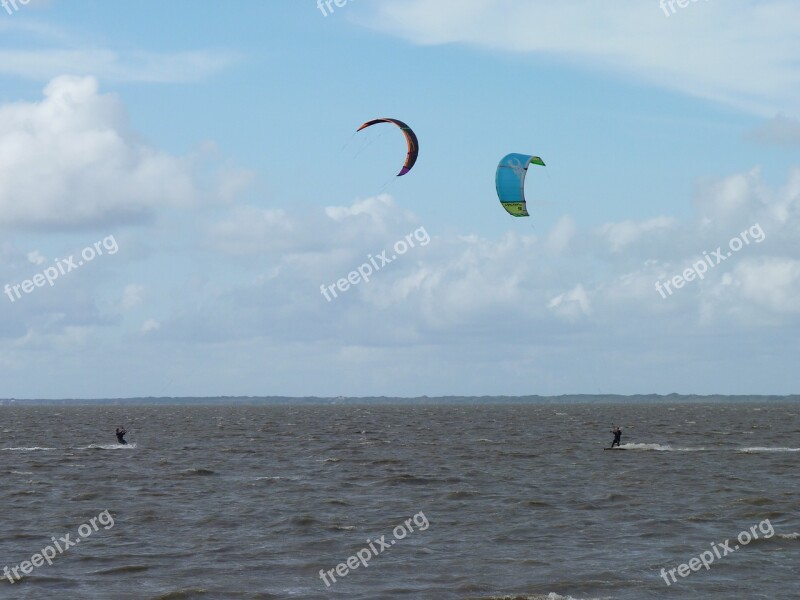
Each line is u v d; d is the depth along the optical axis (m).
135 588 30.11
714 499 47.53
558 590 29.53
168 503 47.34
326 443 95.81
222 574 31.95
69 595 29.25
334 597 28.92
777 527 39.59
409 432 121.69
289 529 39.88
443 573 31.91
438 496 49.72
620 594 29.08
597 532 38.88
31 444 95.62
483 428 134.62
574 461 70.44
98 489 52.97
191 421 181.00
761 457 72.75
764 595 28.91
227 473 62.31
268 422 171.25
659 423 153.50
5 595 29.31
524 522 41.34
